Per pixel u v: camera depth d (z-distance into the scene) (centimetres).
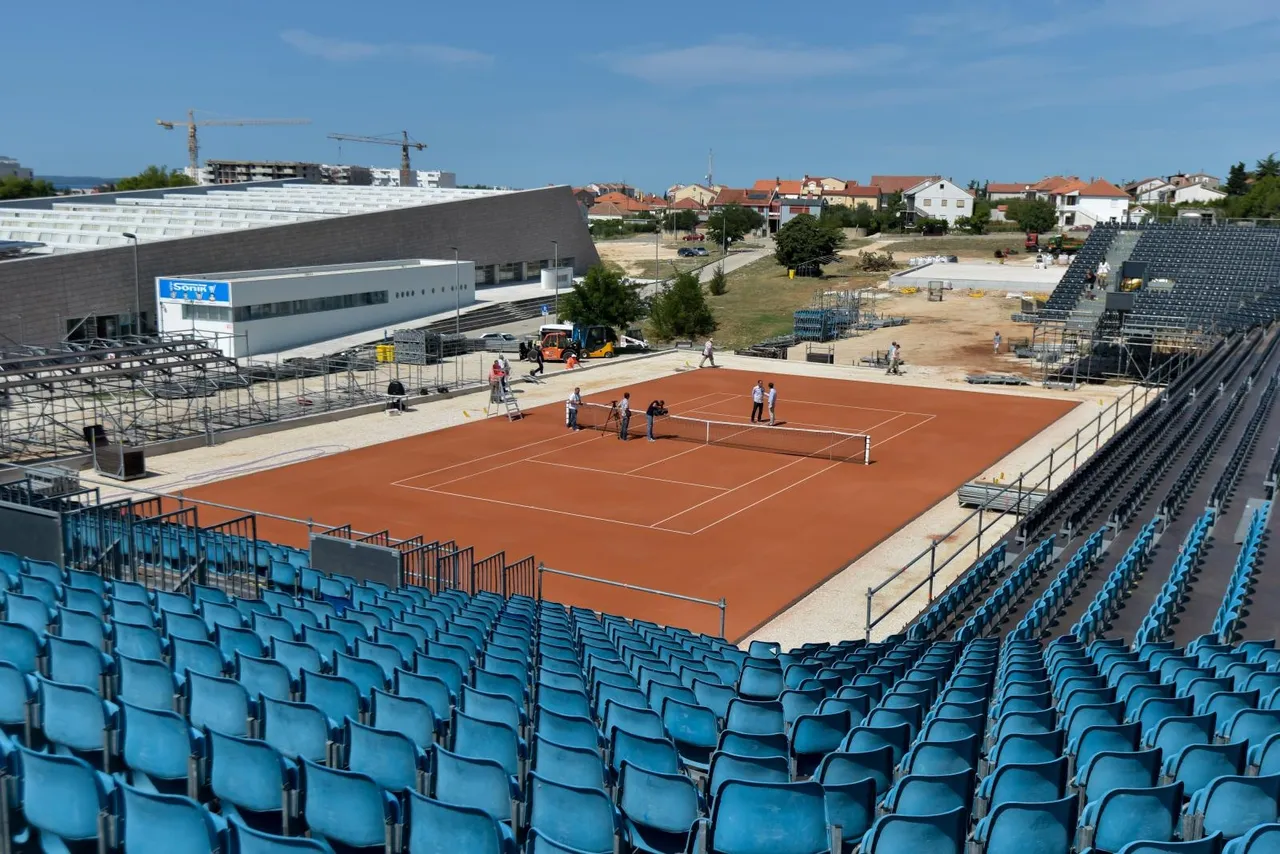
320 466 3447
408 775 908
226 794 859
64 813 782
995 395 4856
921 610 2278
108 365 3606
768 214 19450
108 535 1962
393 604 1688
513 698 1172
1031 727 1049
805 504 3066
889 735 1005
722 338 7219
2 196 12656
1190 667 1303
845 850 843
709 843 827
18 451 3428
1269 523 2306
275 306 5881
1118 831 801
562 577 2450
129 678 1061
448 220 8162
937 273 10112
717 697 1245
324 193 9162
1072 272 6919
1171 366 5284
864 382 5209
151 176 15400
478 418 4269
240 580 1984
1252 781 819
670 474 3388
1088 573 2078
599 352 6047
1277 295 6147
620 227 18388
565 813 817
